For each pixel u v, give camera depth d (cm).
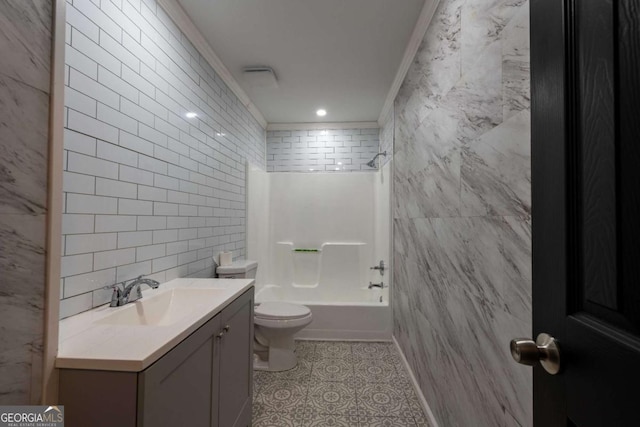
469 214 120
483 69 109
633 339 37
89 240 113
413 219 207
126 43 134
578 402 46
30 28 67
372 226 367
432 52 168
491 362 103
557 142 51
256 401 189
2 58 61
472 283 118
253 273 246
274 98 300
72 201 106
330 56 224
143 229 145
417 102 198
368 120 366
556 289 52
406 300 228
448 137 143
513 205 91
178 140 177
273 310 236
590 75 45
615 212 41
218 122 236
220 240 239
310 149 383
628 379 38
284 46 211
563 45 50
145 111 147
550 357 51
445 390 146
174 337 87
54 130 72
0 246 61
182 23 178
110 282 124
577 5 48
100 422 73
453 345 136
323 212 372
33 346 68
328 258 362
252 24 187
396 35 198
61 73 74
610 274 41
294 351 242
